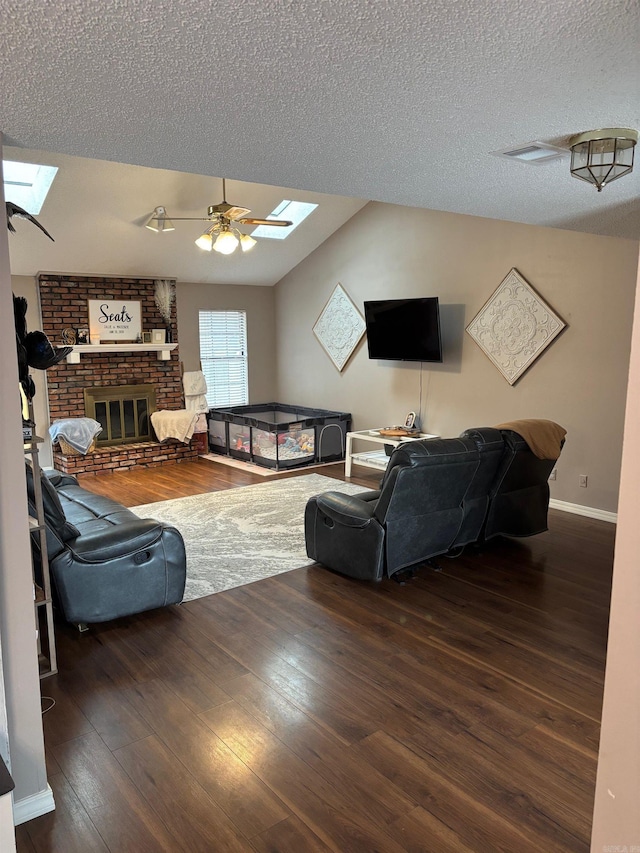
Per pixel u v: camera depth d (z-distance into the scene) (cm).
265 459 764
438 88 174
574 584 402
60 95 169
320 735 252
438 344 651
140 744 247
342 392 823
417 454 368
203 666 306
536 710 268
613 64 160
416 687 286
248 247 577
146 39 138
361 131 211
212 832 203
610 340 515
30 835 202
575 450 552
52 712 269
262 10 128
